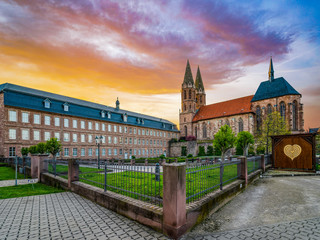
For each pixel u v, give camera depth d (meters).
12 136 30.67
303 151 16.00
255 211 6.29
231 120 60.44
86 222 5.44
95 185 8.59
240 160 9.79
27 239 4.50
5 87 32.38
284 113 51.16
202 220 5.47
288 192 8.88
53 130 36.31
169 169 4.62
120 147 50.28
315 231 4.75
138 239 4.43
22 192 9.05
